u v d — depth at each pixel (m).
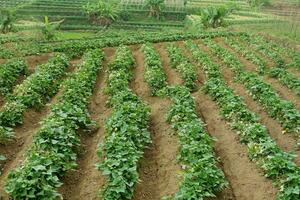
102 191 10.82
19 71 22.80
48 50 29.03
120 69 22.23
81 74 20.47
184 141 13.30
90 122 15.50
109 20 63.75
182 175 11.42
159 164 13.37
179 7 70.12
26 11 64.81
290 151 14.22
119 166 11.29
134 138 13.41
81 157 13.64
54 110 15.07
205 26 47.50
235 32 37.28
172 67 24.88
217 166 13.18
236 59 25.88
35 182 10.11
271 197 11.34
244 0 77.44
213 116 17.09
